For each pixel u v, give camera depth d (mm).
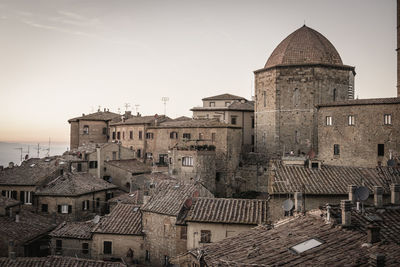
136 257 46469
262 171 77625
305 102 76625
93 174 75750
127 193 69375
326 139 68125
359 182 41250
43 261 36812
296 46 80562
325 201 39625
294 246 23031
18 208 55469
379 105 63344
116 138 100562
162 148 88938
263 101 82000
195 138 83312
